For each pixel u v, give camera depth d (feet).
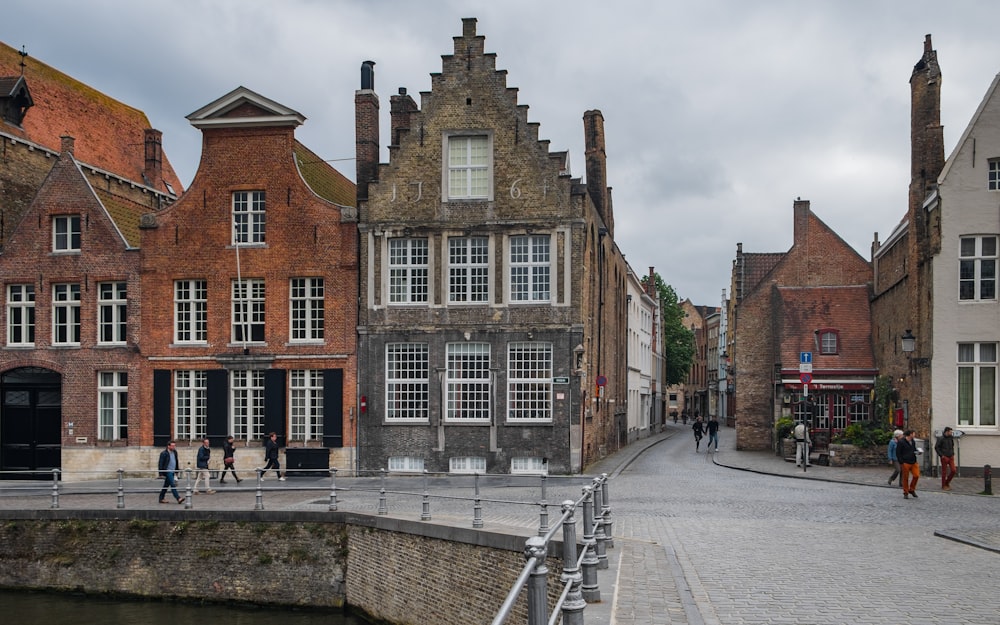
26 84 125.49
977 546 49.83
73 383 110.32
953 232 97.40
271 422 105.19
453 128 103.19
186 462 107.24
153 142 151.33
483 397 102.27
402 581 62.03
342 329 104.73
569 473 99.60
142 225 109.19
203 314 108.78
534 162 101.81
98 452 108.88
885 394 124.47
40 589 75.00
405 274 104.32
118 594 73.10
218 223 108.06
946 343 97.19
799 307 146.41
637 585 37.32
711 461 126.41
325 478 100.63
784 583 39.29
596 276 117.60
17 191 120.26
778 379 141.08
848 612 33.73
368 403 103.65
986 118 96.99
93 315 110.52
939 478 94.99
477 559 54.65
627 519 62.64
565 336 100.42
